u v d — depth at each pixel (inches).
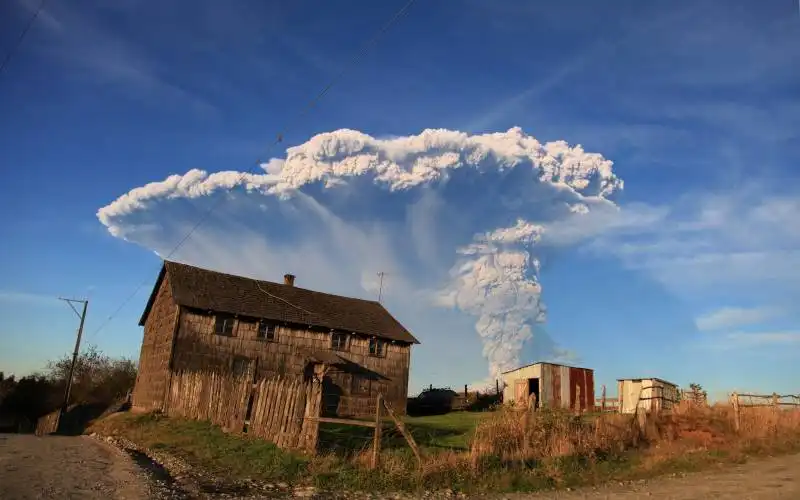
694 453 676.7
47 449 652.1
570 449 604.7
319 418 550.9
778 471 588.7
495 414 677.3
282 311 1304.1
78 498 374.3
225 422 723.4
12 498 363.3
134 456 624.4
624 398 1311.5
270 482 469.1
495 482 497.0
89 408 1621.6
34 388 2076.8
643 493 468.1
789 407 1012.5
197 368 1139.9
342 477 479.2
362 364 1375.5
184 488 431.5
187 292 1192.2
